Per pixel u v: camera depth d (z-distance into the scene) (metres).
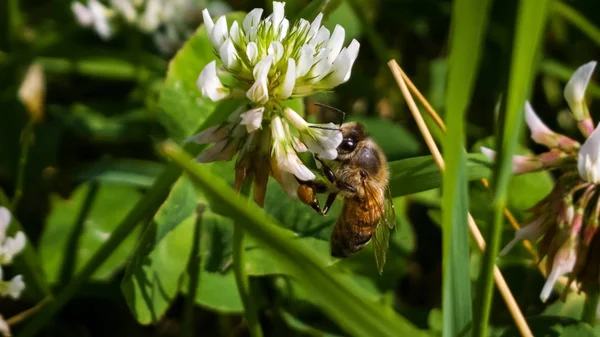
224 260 0.13
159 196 0.13
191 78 0.14
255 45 0.11
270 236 0.10
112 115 0.17
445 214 0.11
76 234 0.14
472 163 0.13
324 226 0.13
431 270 0.16
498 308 0.14
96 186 0.15
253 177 0.12
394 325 0.10
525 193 0.14
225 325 0.15
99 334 0.15
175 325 0.16
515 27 0.10
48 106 0.17
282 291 0.14
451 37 0.10
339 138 0.12
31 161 0.16
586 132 0.12
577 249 0.12
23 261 0.14
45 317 0.13
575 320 0.12
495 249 0.11
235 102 0.13
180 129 0.14
